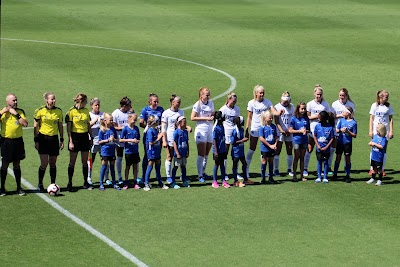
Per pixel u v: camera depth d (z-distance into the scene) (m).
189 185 23.94
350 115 24.27
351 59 41.38
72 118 23.12
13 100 22.64
